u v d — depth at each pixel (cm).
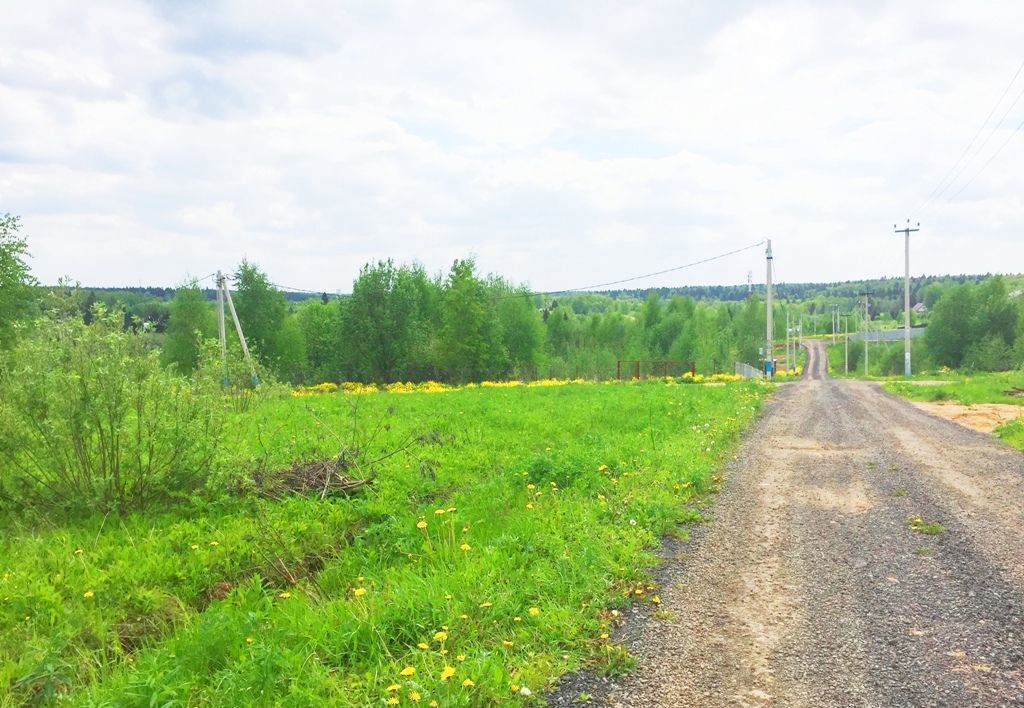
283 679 385
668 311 10019
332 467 941
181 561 642
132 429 800
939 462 1125
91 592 539
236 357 1630
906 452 1234
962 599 526
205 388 877
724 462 1140
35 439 768
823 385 3297
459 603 478
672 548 666
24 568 599
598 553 607
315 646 432
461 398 2122
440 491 927
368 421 1487
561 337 8981
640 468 995
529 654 425
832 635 465
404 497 877
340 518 786
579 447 1157
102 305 814
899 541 685
